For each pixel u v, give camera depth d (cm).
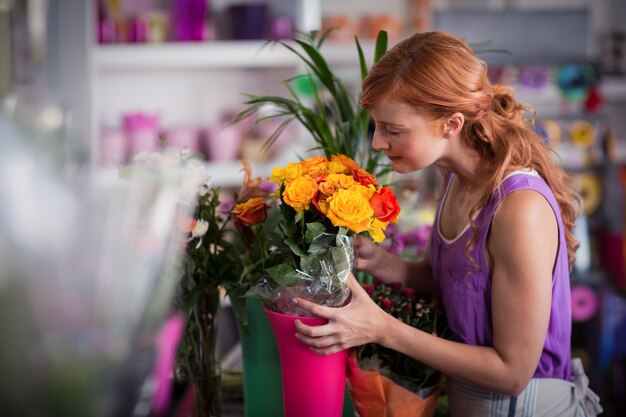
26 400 77
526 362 133
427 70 131
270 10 367
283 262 139
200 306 147
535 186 135
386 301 146
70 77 338
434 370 140
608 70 421
